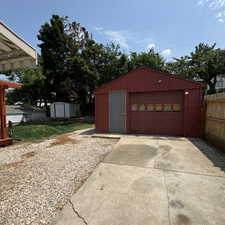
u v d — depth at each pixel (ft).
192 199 6.44
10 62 10.65
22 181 8.52
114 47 57.06
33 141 19.26
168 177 8.50
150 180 8.18
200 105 18.53
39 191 7.47
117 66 55.77
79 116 62.80
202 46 61.31
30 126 31.22
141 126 22.02
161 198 6.54
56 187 7.82
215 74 56.29
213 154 12.39
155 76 20.48
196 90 18.65
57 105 58.75
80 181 8.45
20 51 9.42
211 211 5.68
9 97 78.48
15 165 11.00
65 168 10.31
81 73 50.11
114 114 23.17
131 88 21.77
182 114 19.88
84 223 5.25
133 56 59.06
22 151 14.69
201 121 18.57
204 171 9.23
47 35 51.21
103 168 9.91
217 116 14.47
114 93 22.97
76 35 60.13
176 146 14.84
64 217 5.58
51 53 51.96
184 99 19.31
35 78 62.18
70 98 67.72
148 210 5.80
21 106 55.42
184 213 5.59
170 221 5.21
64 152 14.06
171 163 10.57
